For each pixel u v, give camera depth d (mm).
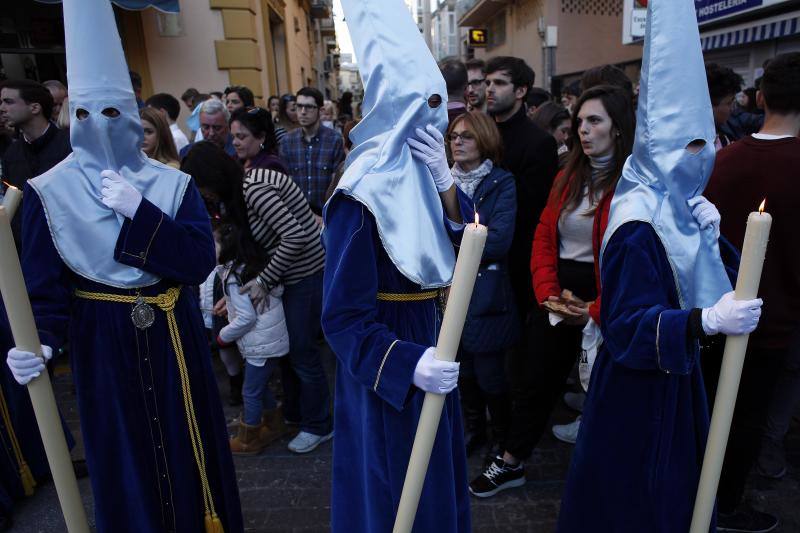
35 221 1594
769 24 6238
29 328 1373
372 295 1296
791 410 2426
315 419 2781
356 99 18594
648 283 1448
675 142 1446
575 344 2230
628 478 1586
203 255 1770
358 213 1272
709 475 1338
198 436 1800
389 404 1343
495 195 2361
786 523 2193
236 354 3180
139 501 1714
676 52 1425
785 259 1863
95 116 1574
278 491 2516
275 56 11852
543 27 13828
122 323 1665
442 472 1417
